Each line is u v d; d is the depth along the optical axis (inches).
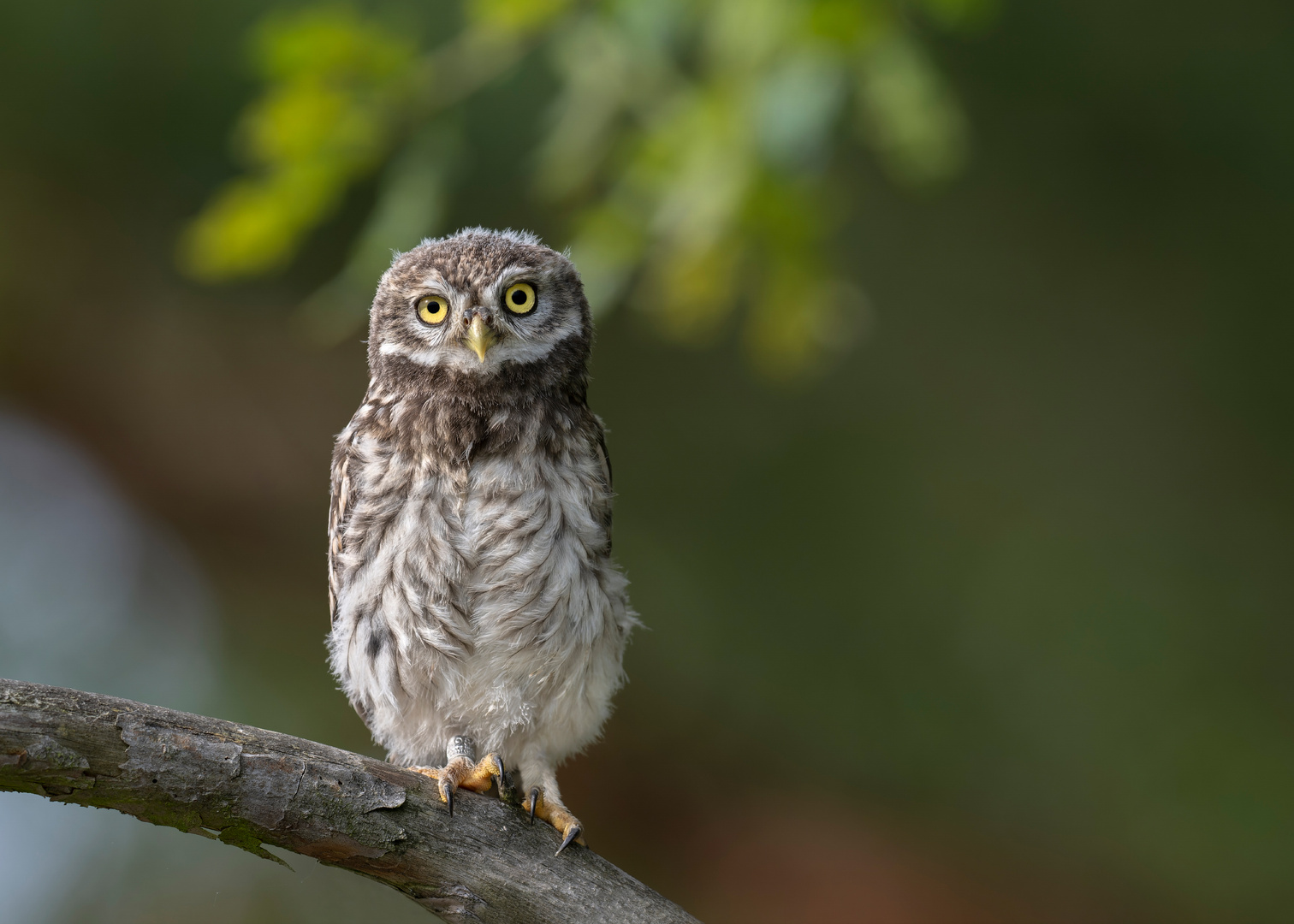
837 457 632.4
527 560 233.1
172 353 645.9
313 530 658.2
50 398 637.9
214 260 274.1
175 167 557.6
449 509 232.2
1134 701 587.5
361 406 254.7
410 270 251.1
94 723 166.1
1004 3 531.8
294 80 264.5
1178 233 593.0
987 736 601.3
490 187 521.3
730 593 634.2
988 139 570.6
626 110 305.7
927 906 569.6
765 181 272.5
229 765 173.5
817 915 561.9
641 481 640.4
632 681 636.1
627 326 615.8
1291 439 605.3
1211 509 610.5
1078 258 606.9
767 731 628.1
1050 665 597.6
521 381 244.5
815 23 259.0
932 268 609.0
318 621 631.2
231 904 359.9
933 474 625.0
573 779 625.0
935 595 614.9
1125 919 558.3
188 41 512.7
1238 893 552.1
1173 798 572.4
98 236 600.1
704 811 615.5
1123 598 600.1
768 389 631.2
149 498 653.3
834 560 629.0
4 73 522.0
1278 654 589.6
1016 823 587.8
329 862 184.7
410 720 244.7
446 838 189.9
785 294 288.4
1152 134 568.7
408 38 272.1
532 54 469.1
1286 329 598.2
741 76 277.4
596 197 364.5
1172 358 615.8
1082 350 620.7
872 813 605.9
